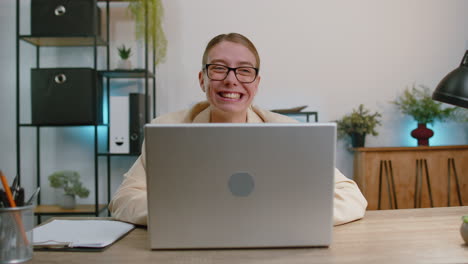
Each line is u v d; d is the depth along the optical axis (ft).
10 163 9.30
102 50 9.25
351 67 9.41
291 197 2.59
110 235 3.04
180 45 9.25
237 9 9.30
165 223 2.61
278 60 9.34
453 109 9.29
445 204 8.54
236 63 4.02
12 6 9.29
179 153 2.53
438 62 9.52
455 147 8.51
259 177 2.56
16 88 8.59
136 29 8.59
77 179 8.48
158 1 8.54
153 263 2.41
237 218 2.60
